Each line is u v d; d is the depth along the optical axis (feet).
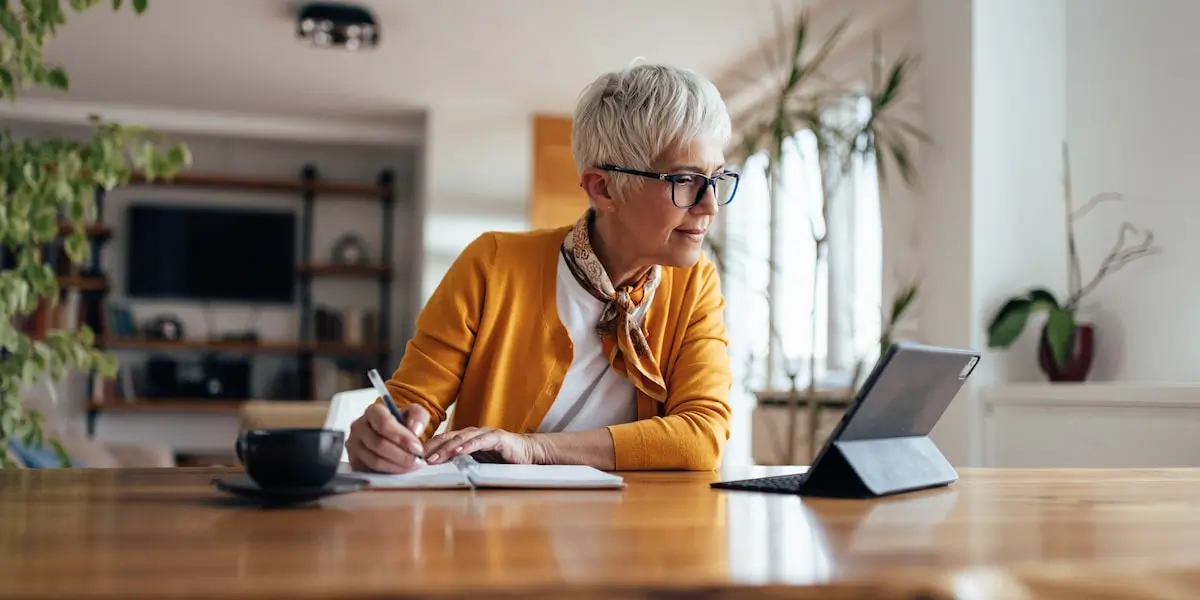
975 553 2.25
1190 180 9.91
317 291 25.68
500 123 22.04
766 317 19.62
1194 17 9.93
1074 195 11.37
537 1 15.72
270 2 16.06
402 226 25.99
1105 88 10.99
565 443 4.60
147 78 20.40
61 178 7.21
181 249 24.76
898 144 13.99
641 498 3.34
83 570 1.90
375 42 16.39
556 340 5.41
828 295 16.87
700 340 5.54
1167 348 10.11
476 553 2.14
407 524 2.60
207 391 24.27
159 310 24.86
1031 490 3.89
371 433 3.81
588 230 5.46
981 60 11.35
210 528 2.50
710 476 4.34
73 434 15.70
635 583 1.82
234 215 25.11
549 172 22.12
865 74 16.16
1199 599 2.03
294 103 22.20
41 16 7.09
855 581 1.90
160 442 24.68
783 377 18.62
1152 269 10.32
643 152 5.05
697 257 5.27
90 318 23.72
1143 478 4.50
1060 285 11.41
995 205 11.30
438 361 5.41
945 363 3.94
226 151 25.12
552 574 1.89
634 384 5.38
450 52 18.35
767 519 2.82
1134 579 2.09
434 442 4.31
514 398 5.42
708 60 18.20
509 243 5.61
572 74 19.51
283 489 2.93
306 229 25.46
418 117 23.17
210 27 17.26
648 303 5.51
